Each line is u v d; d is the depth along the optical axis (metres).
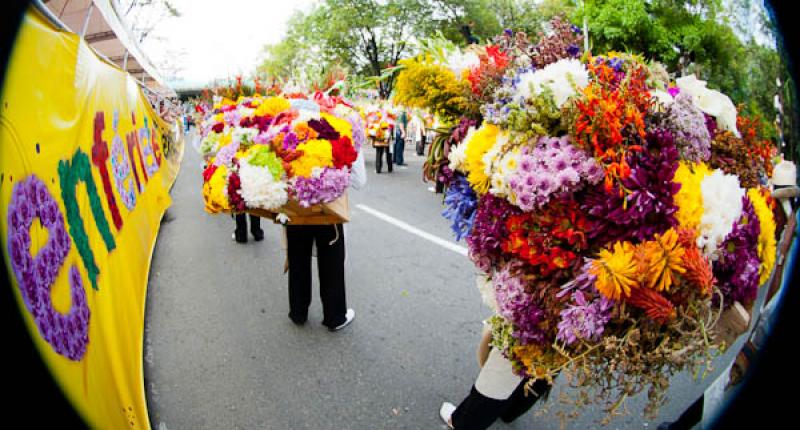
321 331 3.45
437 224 6.46
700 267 1.36
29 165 1.67
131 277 3.04
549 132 1.56
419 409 2.60
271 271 4.70
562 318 1.50
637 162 1.43
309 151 2.47
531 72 1.65
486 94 1.75
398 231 6.08
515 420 2.47
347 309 3.67
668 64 2.07
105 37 5.66
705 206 1.44
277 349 3.20
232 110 3.01
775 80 1.50
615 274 1.36
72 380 1.66
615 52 1.77
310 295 3.50
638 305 1.40
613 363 1.45
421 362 3.05
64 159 2.08
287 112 2.65
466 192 1.92
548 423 2.46
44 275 1.65
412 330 3.46
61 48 2.21
